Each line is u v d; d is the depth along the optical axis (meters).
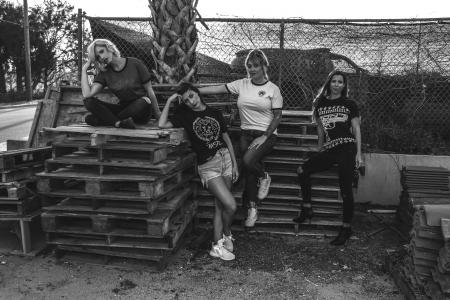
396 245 4.51
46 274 3.74
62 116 5.44
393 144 5.96
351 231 4.52
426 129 6.01
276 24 5.79
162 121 3.95
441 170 4.86
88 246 3.89
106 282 3.62
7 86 38.75
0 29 33.66
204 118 3.99
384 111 6.00
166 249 3.76
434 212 3.12
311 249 4.39
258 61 4.27
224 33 5.82
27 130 12.90
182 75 5.30
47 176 3.74
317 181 4.89
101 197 3.65
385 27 5.71
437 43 5.70
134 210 3.70
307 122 4.85
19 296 3.36
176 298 3.38
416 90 5.89
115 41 6.00
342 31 5.77
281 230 4.78
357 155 4.39
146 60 6.01
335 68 5.88
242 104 4.39
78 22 5.95
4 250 4.18
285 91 5.95
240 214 4.76
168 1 5.12
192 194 4.69
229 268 3.93
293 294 3.47
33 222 4.73
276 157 4.81
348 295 3.47
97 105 3.98
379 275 3.84
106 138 3.73
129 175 3.67
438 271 3.02
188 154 4.54
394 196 5.78
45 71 38.31
